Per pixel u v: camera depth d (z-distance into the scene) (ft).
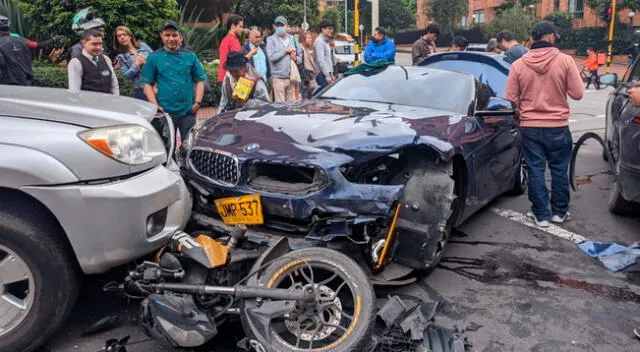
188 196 11.33
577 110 45.52
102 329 10.75
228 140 12.47
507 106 15.93
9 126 9.26
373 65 18.76
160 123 12.50
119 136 9.82
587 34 115.14
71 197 9.21
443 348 9.86
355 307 9.43
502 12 122.72
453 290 12.95
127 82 32.04
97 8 33.35
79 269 10.04
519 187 20.54
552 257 15.06
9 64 21.26
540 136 16.88
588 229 17.31
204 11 61.87
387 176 12.46
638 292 13.09
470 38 124.67
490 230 17.06
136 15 34.58
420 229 12.09
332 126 12.67
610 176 23.79
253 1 100.07
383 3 161.99
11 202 9.35
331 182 11.21
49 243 9.39
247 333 9.37
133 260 10.24
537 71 16.48
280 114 13.98
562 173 17.46
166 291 9.75
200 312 9.64
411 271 12.58
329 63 31.86
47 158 9.14
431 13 133.90
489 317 11.75
